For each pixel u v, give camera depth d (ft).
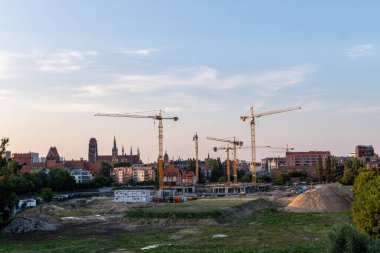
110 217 341.00
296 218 287.48
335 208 346.95
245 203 374.43
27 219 270.87
